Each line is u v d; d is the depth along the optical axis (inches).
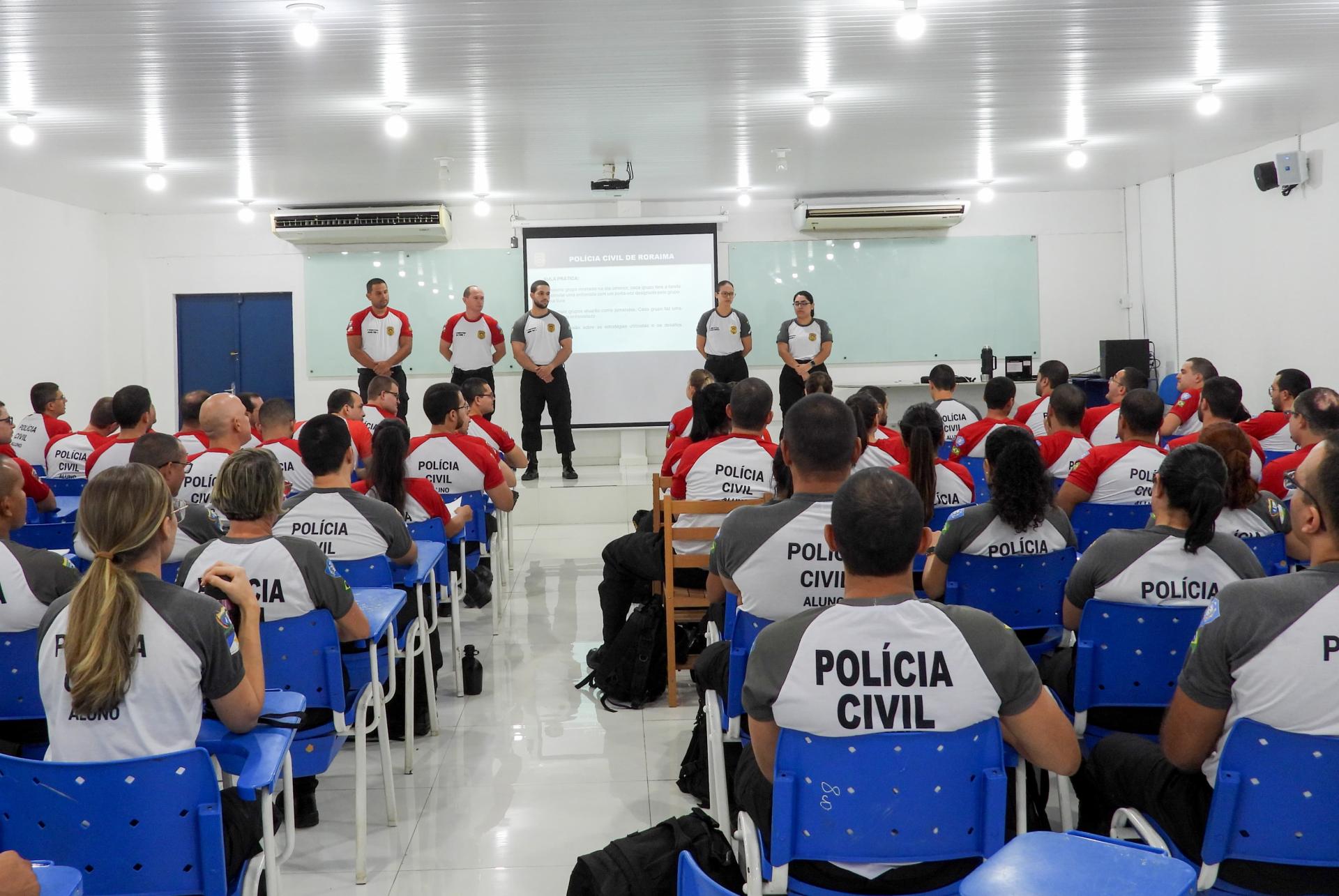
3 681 100.4
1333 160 301.1
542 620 231.8
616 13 184.2
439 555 154.7
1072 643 135.4
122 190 361.7
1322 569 70.7
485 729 163.9
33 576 99.0
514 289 420.8
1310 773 69.1
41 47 195.8
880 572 69.1
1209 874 72.3
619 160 329.1
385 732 128.1
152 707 76.6
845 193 416.2
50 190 358.0
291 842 88.0
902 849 68.7
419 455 201.6
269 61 208.8
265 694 90.1
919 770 67.6
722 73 227.5
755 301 425.7
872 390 210.8
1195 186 377.4
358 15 181.8
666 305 419.5
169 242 419.8
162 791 70.9
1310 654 68.4
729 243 424.8
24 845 72.2
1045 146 328.8
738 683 101.7
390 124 262.1
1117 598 100.3
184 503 166.1
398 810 134.6
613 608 185.2
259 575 106.1
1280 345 333.7
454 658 181.0
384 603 124.3
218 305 424.2
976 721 68.0
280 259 421.1
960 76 235.9
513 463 254.4
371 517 135.6
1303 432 169.2
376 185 366.6
